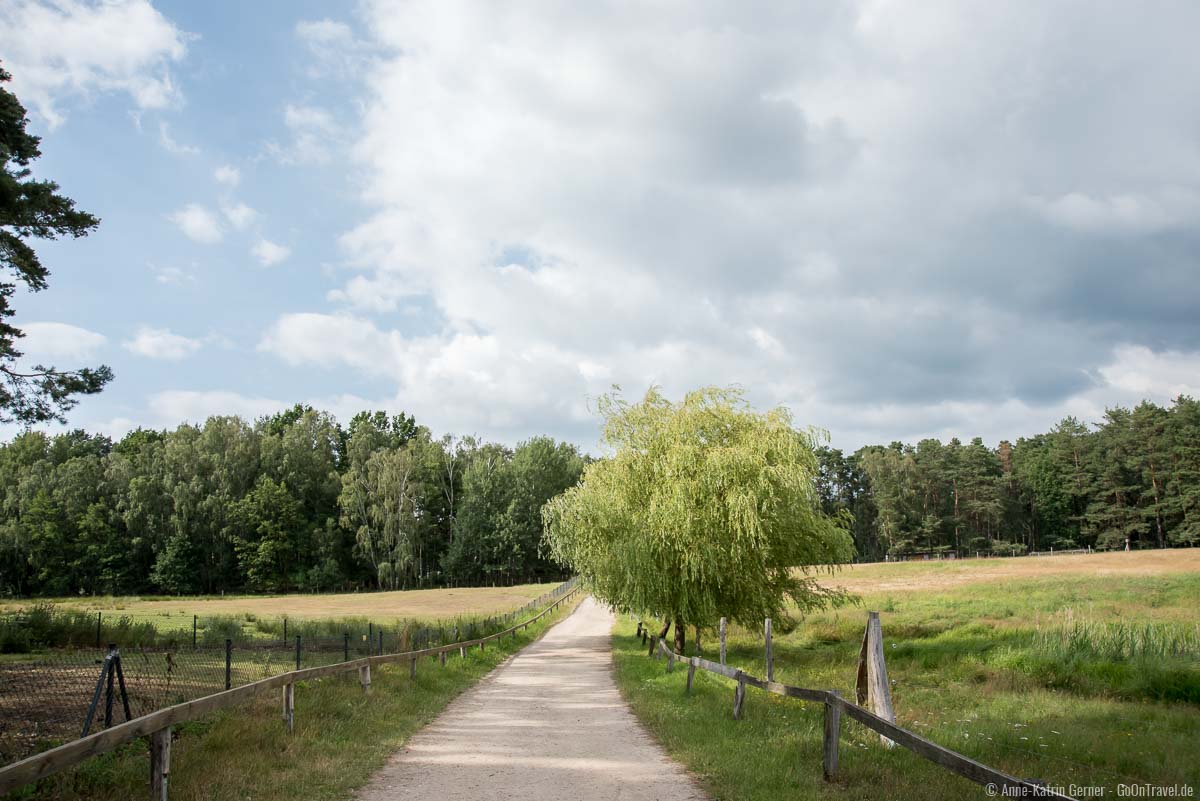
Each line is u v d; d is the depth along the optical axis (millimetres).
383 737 10867
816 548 26969
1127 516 97125
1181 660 17250
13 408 19844
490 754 9945
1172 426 94875
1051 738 10367
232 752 8867
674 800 7508
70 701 11953
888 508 108938
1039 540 113500
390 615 53094
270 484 96938
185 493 93562
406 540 95875
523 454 112625
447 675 19312
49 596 88750
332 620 41188
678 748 10070
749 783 7773
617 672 22234
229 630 31547
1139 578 47469
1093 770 8586
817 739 9633
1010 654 19906
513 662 26781
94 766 7621
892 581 59281
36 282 18766
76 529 92250
